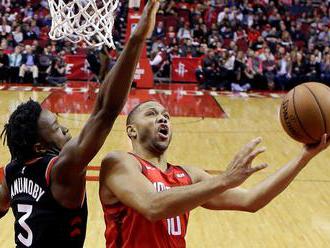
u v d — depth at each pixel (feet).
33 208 8.68
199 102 51.34
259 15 68.39
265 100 54.49
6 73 58.34
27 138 8.72
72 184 8.39
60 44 60.49
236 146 35.42
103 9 12.44
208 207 10.13
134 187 8.55
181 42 61.98
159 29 64.13
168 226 9.57
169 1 68.03
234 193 10.00
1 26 62.23
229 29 65.98
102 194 9.48
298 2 73.61
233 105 50.93
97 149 8.06
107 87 7.75
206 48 61.41
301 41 67.05
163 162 10.23
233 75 59.72
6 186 9.45
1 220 21.34
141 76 57.11
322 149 9.41
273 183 9.71
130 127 10.15
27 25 62.64
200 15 68.69
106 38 12.37
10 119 8.90
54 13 12.52
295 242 20.24
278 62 60.85
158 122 9.95
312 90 9.43
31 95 51.21
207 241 20.07
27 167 8.79
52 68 58.49
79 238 8.82
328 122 9.18
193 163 30.68
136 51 7.50
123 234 9.46
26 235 8.74
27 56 58.29
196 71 60.18
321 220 22.67
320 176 29.30
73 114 43.19
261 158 32.63
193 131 39.50
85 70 60.23
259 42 64.18
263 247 19.67
